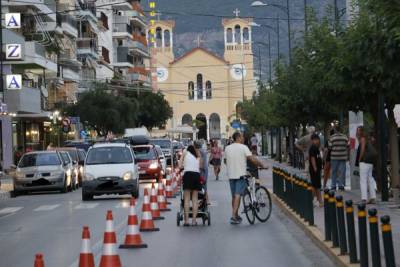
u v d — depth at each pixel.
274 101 80.81
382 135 36.31
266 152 130.62
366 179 35.62
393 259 15.30
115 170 48.66
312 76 47.34
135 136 91.31
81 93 117.69
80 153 69.94
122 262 22.72
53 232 31.80
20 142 94.81
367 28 26.50
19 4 86.94
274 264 21.97
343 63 34.41
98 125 112.25
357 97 39.75
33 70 93.69
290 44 74.88
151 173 65.75
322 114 66.31
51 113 96.31
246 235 29.05
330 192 23.12
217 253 24.44
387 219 15.34
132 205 26.14
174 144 93.81
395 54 23.06
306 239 27.38
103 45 151.12
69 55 113.38
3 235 31.33
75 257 24.25
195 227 32.12
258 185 33.72
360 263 18.05
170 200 48.19
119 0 159.38
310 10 57.66
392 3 21.89
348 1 48.16
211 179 72.94
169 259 23.27
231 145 32.84
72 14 119.44
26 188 57.53
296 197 34.56
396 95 26.50
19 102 81.00
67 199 51.56
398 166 37.97
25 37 90.75
